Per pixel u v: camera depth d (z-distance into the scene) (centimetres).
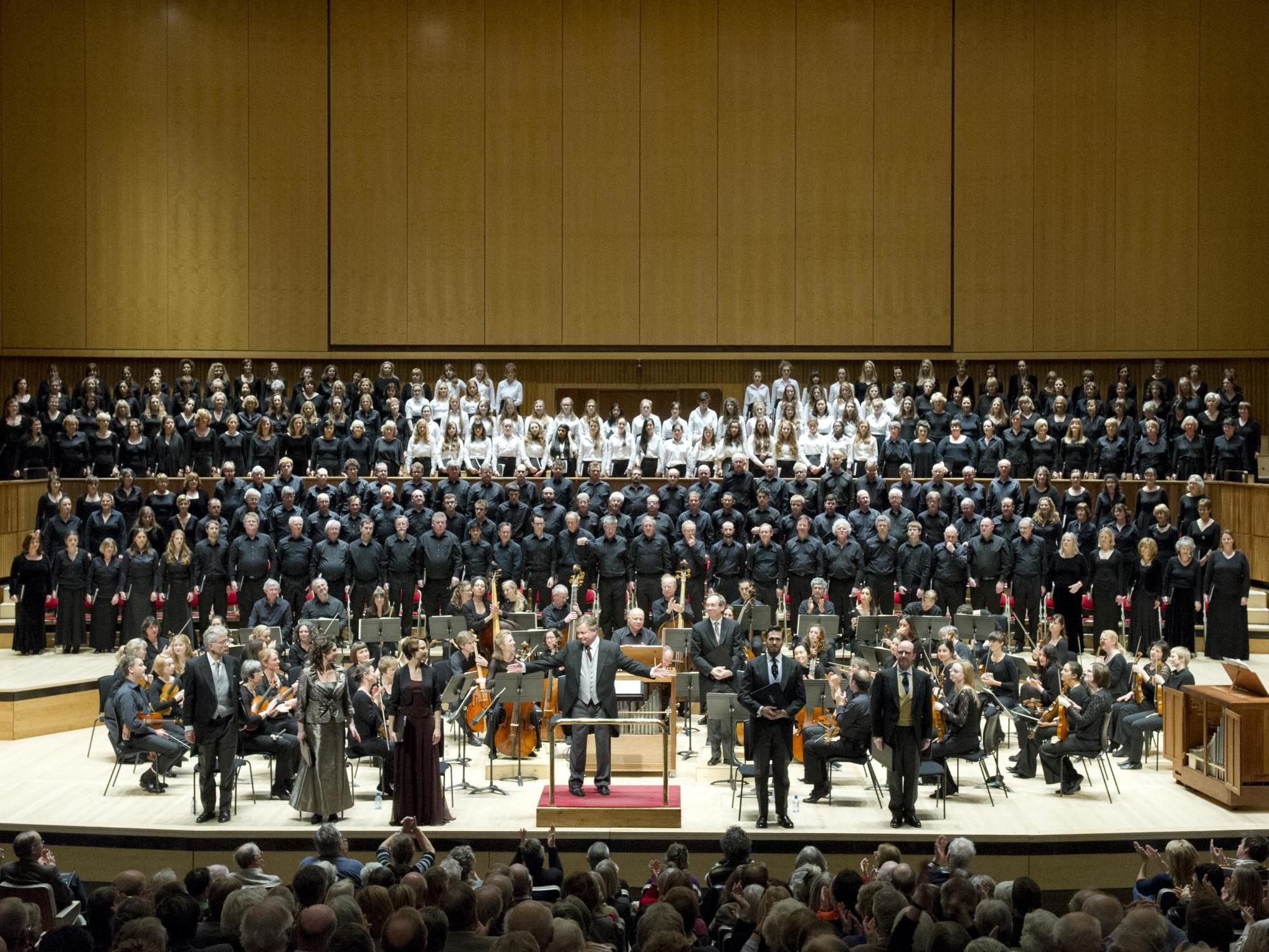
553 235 2648
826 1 2625
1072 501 1944
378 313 2641
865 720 1279
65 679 1633
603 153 2647
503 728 1483
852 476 2030
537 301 2648
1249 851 909
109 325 2608
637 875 1207
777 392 2284
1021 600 1820
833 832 1197
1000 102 2603
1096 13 2583
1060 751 1345
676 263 2647
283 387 2211
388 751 1298
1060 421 2147
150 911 684
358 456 2106
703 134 2642
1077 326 2592
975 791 1362
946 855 965
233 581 1800
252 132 2625
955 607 1812
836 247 2630
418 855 1191
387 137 2638
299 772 1273
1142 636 1817
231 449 2094
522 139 2647
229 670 1243
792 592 1819
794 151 2636
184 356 2619
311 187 2630
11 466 2053
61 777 1399
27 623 1814
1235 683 1345
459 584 1653
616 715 1344
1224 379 2328
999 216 2606
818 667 1456
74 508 2019
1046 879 1199
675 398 2658
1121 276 2586
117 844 1212
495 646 1420
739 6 2636
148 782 1339
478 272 2647
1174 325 2573
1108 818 1252
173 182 2616
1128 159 2581
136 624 1820
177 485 2036
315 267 2634
